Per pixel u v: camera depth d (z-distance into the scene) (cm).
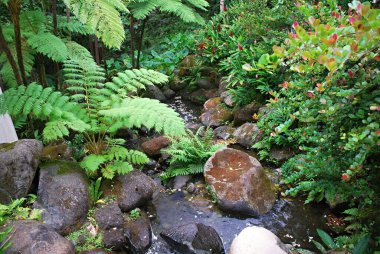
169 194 322
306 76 245
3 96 273
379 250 206
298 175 247
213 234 259
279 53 160
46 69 501
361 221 232
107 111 273
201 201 309
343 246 232
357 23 121
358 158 167
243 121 422
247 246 227
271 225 279
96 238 244
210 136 376
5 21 439
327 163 213
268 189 306
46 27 372
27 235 210
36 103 271
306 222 278
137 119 265
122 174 304
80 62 330
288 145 350
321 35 141
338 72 195
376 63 183
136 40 735
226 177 310
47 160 287
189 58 581
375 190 207
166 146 377
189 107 514
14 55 339
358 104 183
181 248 252
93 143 315
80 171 283
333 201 277
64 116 277
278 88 404
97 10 184
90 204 266
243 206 287
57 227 239
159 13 778
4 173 248
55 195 254
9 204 244
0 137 289
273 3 509
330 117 194
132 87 320
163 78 336
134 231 261
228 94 459
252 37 483
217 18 587
